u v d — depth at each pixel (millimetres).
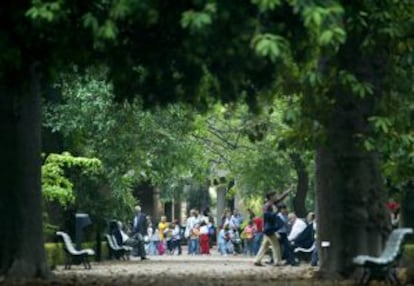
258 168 102875
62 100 74438
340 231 42500
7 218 42250
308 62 37250
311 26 27484
